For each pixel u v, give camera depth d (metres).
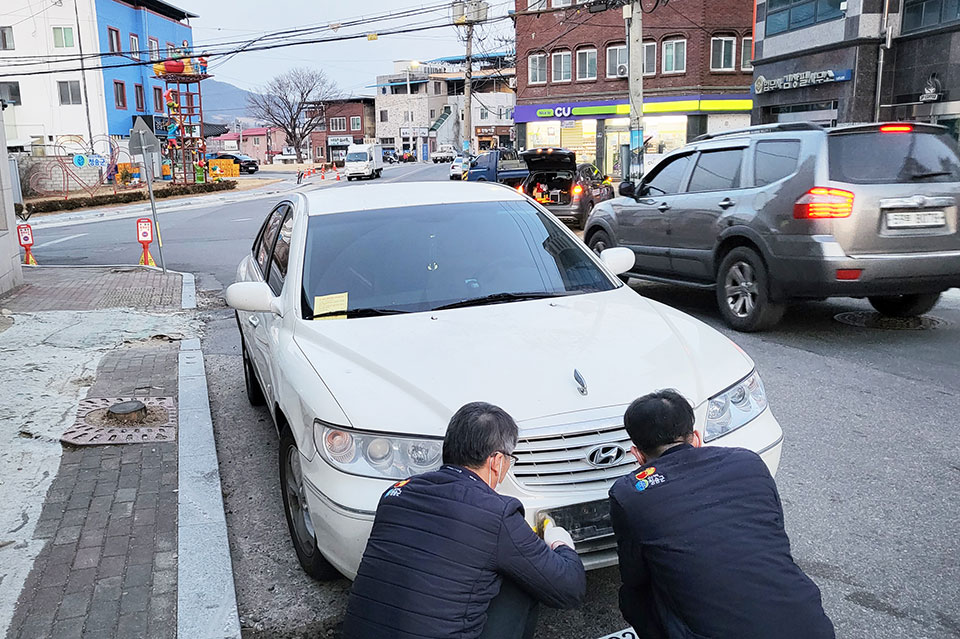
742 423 3.30
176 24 58.41
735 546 2.19
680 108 39.41
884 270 6.89
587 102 42.34
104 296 11.42
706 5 37.97
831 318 8.45
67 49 47.47
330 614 3.35
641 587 2.43
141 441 5.20
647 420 2.44
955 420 5.34
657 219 9.00
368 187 5.19
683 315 4.12
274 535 4.07
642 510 2.30
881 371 6.47
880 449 4.88
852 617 3.19
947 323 8.09
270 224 5.71
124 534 3.92
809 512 4.09
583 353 3.36
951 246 7.01
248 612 3.37
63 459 4.90
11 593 3.39
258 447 5.29
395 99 93.75
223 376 7.12
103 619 3.21
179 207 32.78
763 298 7.55
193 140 48.09
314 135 100.19
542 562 2.28
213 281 13.49
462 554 2.21
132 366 7.15
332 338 3.62
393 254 4.29
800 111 24.12
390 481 2.91
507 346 3.42
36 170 40.00
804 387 6.12
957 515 4.02
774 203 7.30
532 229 4.64
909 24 19.89
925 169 7.07
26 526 4.01
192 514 4.10
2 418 5.63
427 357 3.33
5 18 47.16
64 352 7.69
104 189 41.81
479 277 4.20
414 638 2.14
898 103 20.38
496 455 2.40
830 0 21.66
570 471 2.90
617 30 40.41
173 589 3.43
